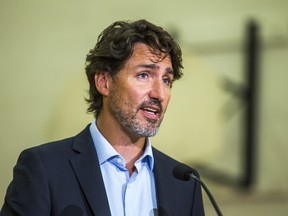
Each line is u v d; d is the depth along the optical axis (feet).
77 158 12.25
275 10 25.00
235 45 24.62
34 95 24.57
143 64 12.14
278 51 24.79
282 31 24.79
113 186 12.41
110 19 24.66
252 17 24.84
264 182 24.71
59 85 24.56
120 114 12.28
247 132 24.34
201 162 24.16
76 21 24.66
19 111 24.57
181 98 24.08
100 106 13.14
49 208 11.41
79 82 24.30
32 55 24.66
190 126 24.06
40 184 11.49
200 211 13.30
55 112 24.39
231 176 24.39
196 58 24.50
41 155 12.03
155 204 12.71
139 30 12.40
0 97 24.63
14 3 24.72
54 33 24.68
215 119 24.27
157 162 13.34
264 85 24.72
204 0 24.89
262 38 24.72
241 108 24.41
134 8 24.71
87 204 11.67
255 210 24.68
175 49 12.65
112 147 12.59
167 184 13.00
